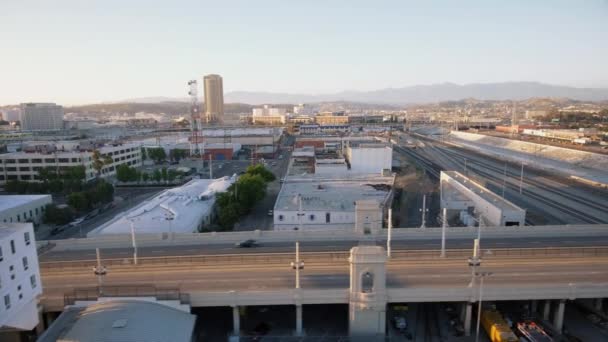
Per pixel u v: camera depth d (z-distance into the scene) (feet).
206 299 150.61
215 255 198.49
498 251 196.34
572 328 158.30
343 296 152.25
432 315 168.76
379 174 435.53
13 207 308.40
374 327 149.89
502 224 262.06
